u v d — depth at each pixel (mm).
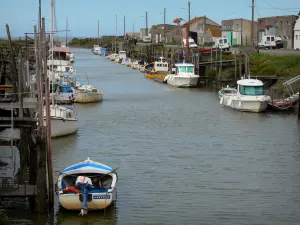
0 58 40062
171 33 138375
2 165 27531
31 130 23359
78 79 79188
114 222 19844
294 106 46344
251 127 39000
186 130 37594
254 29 110688
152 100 54969
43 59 22359
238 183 24672
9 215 20203
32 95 28359
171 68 81000
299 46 88062
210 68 73938
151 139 34250
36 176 22234
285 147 32281
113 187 20719
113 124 39719
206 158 29312
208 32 116500
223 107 49594
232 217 20438
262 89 47375
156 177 25484
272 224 19781
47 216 20062
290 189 23812
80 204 20094
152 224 19719
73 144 32531
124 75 88938
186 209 21219
